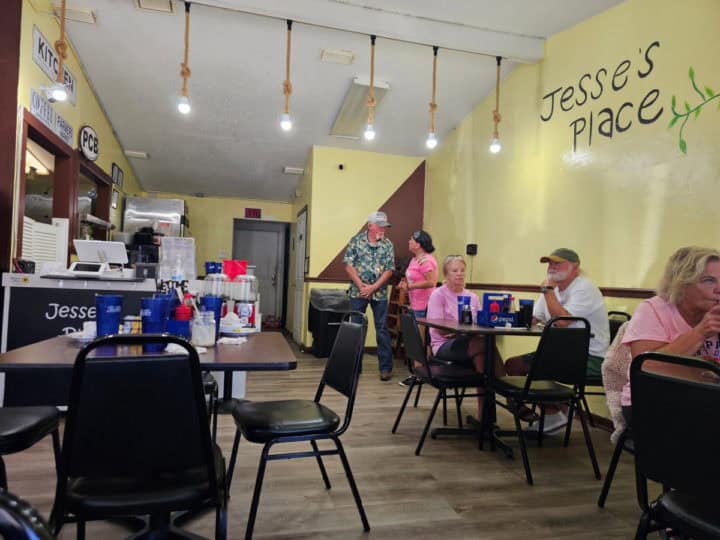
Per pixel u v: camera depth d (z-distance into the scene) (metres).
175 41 4.02
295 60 4.27
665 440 1.06
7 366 1.18
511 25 3.70
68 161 4.19
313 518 1.79
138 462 1.05
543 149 3.81
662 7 2.76
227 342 1.69
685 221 2.56
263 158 6.34
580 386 2.32
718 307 1.51
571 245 3.45
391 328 5.75
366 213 6.01
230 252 8.13
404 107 4.96
